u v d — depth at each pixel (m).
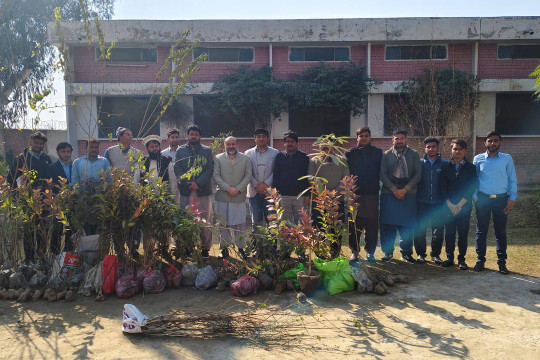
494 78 14.60
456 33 14.16
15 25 15.38
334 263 4.67
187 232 4.98
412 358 3.21
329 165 5.82
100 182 5.18
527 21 14.05
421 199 5.86
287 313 4.12
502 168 5.31
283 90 14.05
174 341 3.54
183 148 6.09
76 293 4.72
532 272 5.39
